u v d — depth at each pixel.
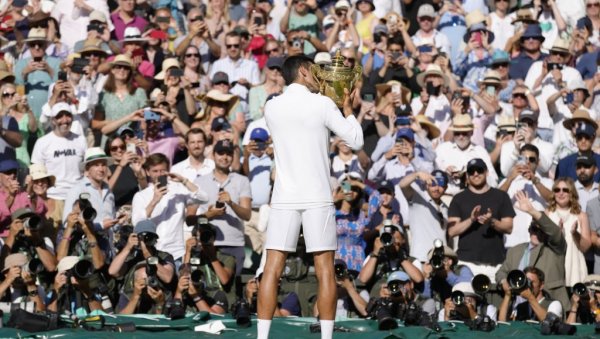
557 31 65.31
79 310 41.84
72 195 47.53
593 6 65.69
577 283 43.53
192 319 40.16
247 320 39.41
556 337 38.38
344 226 47.59
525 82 60.50
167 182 47.31
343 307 44.56
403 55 59.22
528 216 50.34
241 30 60.56
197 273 42.84
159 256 44.03
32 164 50.84
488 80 57.25
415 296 44.19
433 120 57.44
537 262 45.69
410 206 49.03
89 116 54.50
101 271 43.66
